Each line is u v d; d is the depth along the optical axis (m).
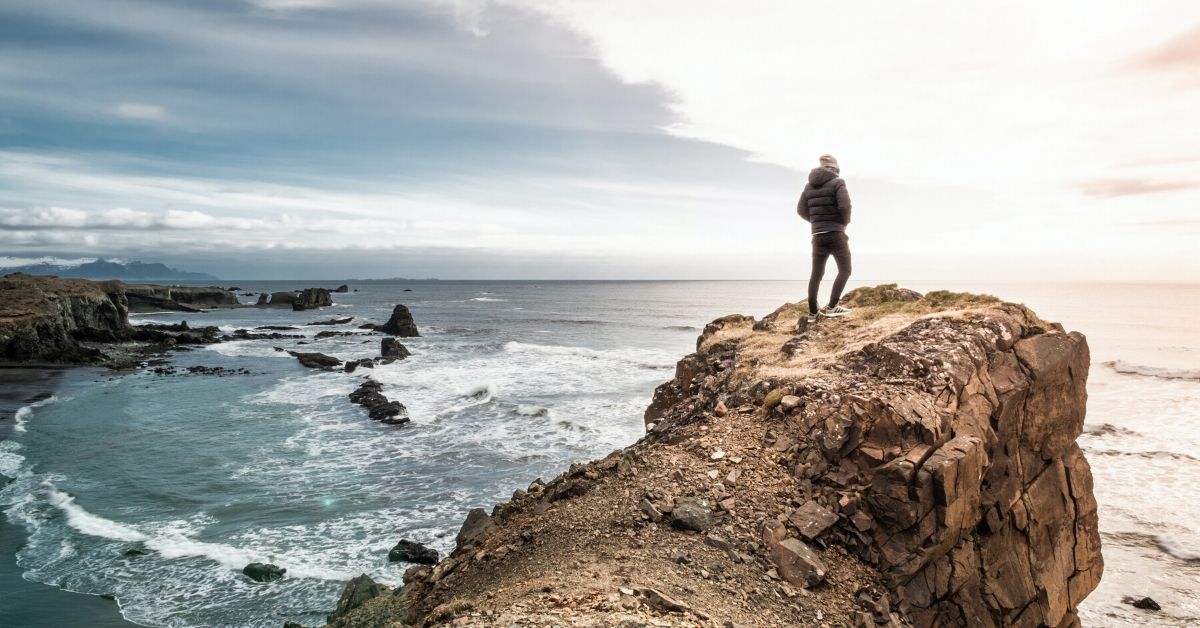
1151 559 18.42
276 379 45.06
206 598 14.91
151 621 14.01
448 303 159.62
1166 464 25.64
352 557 16.98
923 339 9.92
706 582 6.62
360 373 47.09
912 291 13.72
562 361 53.38
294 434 29.44
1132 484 23.67
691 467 8.73
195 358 56.84
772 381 10.45
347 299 183.88
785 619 6.35
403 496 21.47
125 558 16.84
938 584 7.54
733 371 12.12
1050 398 9.52
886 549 7.45
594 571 6.67
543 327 90.38
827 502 7.98
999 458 8.88
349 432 29.77
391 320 78.75
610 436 28.36
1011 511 8.70
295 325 92.06
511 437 28.50
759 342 13.22
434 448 26.95
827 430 8.67
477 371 47.59
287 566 16.42
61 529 18.66
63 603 14.64
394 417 31.83
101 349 59.91
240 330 81.19
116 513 19.95
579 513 8.20
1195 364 50.28
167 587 15.39
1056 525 9.23
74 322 64.75
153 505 20.62
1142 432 30.19
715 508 7.90
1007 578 8.41
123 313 74.00
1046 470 9.40
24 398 37.88
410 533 18.55
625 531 7.56
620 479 8.83
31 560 16.73
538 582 6.60
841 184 12.48
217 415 33.47
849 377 9.79
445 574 8.34
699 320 103.31
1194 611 15.95
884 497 7.66
